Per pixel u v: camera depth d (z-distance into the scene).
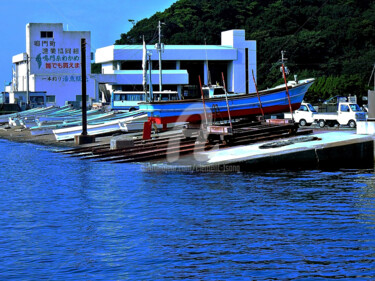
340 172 61.16
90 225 40.25
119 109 171.75
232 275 30.20
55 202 48.66
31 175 64.88
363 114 99.88
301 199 47.47
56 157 83.56
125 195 50.69
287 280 29.47
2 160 80.88
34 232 38.62
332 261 32.00
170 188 53.34
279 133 76.25
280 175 59.69
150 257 33.12
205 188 52.97
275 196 48.84
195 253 33.72
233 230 38.22
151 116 88.50
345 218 40.94
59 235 37.78
